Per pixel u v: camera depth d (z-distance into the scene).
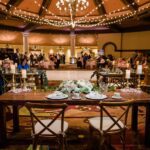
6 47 14.71
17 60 11.48
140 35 14.16
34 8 10.99
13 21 12.36
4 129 3.26
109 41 15.73
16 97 3.22
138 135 3.63
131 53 14.82
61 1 8.93
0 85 5.30
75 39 16.31
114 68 7.93
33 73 6.89
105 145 3.21
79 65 14.41
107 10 11.33
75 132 3.68
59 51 17.56
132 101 2.70
